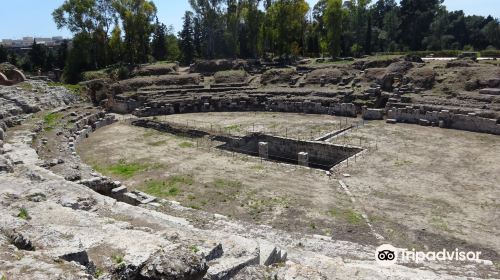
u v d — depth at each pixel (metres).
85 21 82.81
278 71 67.81
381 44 111.94
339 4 77.06
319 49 95.38
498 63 55.47
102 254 12.41
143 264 11.33
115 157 38.09
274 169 33.66
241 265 12.85
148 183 31.14
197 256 11.47
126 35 86.19
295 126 47.97
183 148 40.47
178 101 58.59
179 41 104.38
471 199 26.38
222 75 69.50
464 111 44.41
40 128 42.66
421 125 46.56
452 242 21.12
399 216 24.33
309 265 14.59
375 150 37.41
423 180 29.88
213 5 87.88
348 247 19.97
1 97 50.03
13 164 26.69
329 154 39.78
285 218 24.44
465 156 34.94
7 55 100.62
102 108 59.75
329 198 27.27
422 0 111.31
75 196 20.58
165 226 18.48
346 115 52.56
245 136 44.06
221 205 26.69
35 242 12.77
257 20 87.31
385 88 57.16
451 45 109.31
